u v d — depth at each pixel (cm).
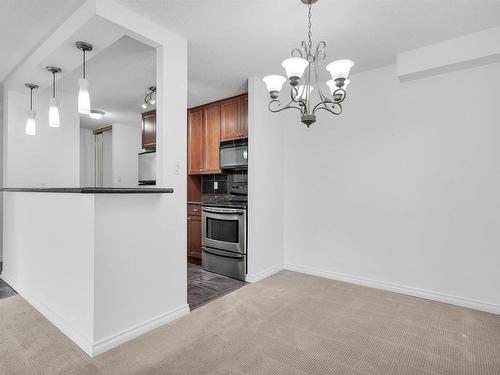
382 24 216
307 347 188
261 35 230
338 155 321
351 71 303
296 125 353
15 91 317
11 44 243
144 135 454
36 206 245
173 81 225
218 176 429
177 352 182
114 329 188
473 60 234
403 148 282
